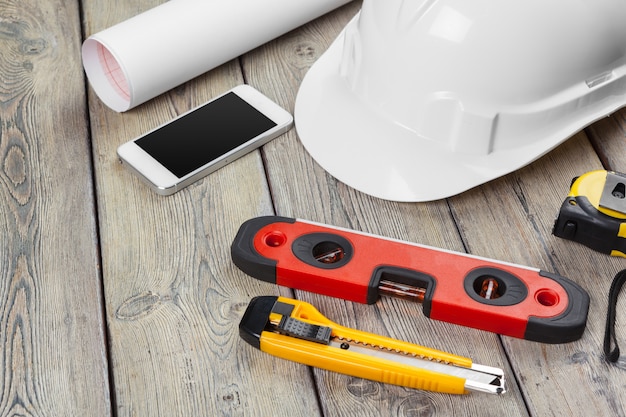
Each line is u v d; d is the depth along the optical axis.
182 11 0.95
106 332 0.81
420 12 0.86
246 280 0.83
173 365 0.79
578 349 0.79
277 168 0.91
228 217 0.88
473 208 0.88
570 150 0.92
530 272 0.80
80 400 0.77
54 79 0.99
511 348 0.79
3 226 0.87
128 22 0.94
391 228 0.87
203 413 0.77
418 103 0.87
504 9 0.84
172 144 0.91
